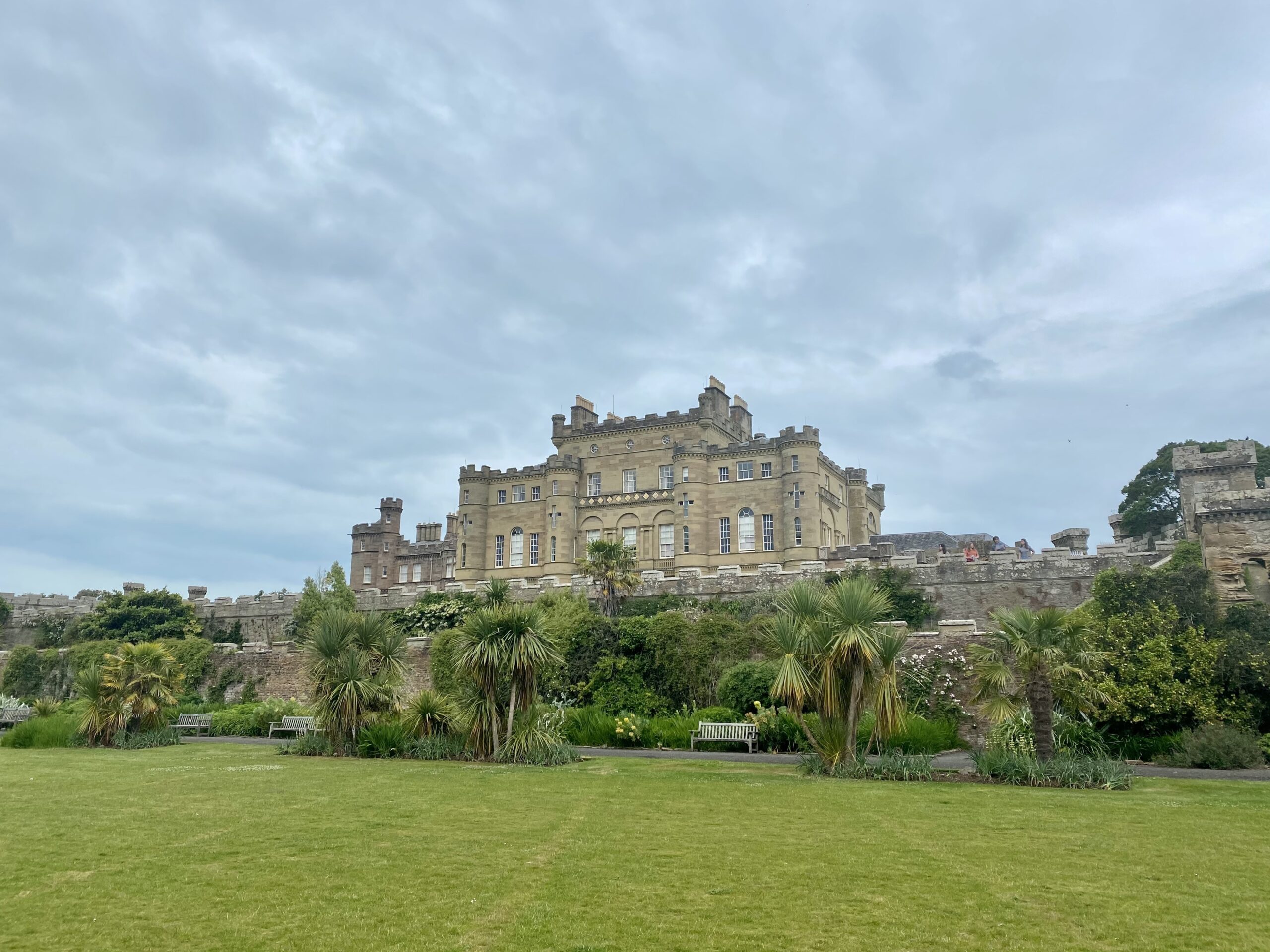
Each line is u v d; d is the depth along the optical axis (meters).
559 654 26.41
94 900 9.92
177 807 15.66
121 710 29.64
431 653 43.25
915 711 29.23
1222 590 29.28
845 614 20.56
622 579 46.16
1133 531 72.56
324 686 26.03
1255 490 30.64
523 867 11.26
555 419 79.56
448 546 86.81
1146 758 24.62
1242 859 11.64
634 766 22.31
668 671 35.66
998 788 18.00
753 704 31.11
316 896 10.04
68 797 16.84
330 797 16.62
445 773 20.55
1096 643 25.86
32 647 61.56
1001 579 42.84
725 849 12.20
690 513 69.12
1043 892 10.15
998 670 21.12
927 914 9.41
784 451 67.94
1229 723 24.17
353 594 58.38
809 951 8.39
